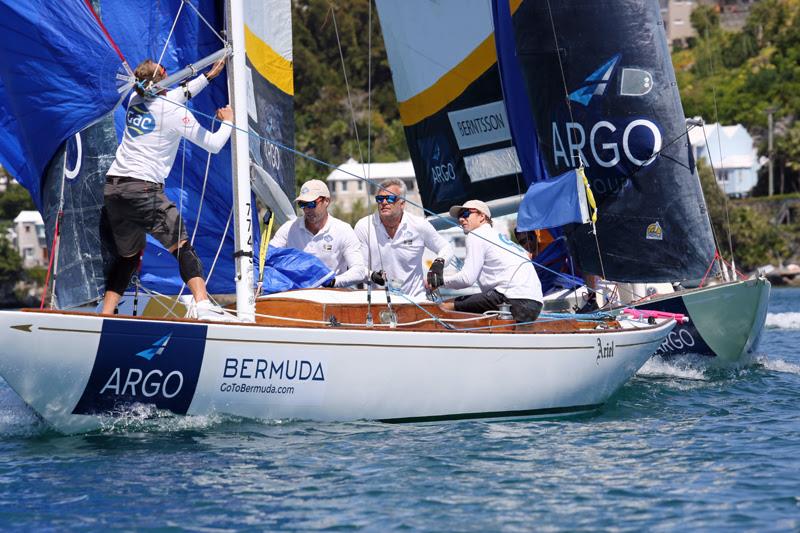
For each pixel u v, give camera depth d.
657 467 15.04
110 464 14.64
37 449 15.47
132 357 15.33
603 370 19.88
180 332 15.49
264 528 12.11
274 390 16.42
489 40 28.66
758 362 28.59
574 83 26.14
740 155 160.00
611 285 27.64
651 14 25.77
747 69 184.88
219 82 21.53
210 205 21.16
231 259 21.41
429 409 17.72
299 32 175.50
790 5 198.25
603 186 26.11
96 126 19.86
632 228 25.94
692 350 26.95
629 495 13.53
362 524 12.28
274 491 13.52
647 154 25.75
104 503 12.96
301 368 16.47
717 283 27.02
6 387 20.88
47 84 16.55
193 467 14.52
